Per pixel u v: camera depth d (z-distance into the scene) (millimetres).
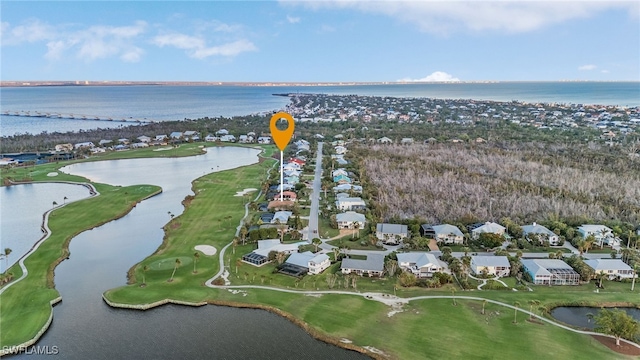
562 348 75500
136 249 124625
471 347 75688
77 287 100750
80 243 129000
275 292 97188
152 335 81938
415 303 91500
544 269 102562
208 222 144625
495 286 99125
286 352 76625
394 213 145750
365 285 100562
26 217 152625
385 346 76812
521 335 79188
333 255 117250
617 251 119750
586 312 90250
